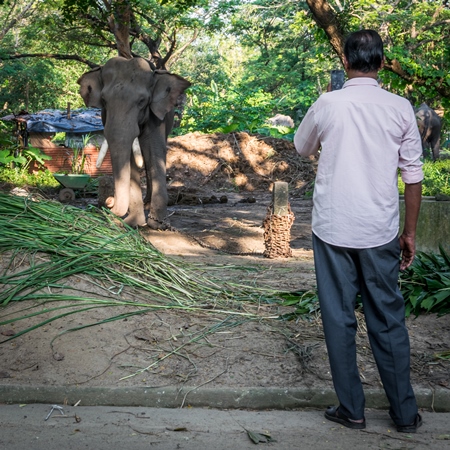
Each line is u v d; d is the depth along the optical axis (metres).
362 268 3.52
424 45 24.31
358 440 3.44
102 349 4.25
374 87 3.55
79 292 4.90
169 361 4.18
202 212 13.70
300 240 10.38
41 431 3.46
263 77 45.94
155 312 4.79
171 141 22.08
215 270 6.39
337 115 3.51
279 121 32.88
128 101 9.05
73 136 23.22
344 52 3.65
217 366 4.14
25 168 22.02
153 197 9.84
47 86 42.53
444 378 4.05
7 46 42.00
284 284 5.90
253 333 4.60
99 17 29.05
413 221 3.55
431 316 4.98
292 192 19.61
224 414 3.77
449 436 3.49
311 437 3.47
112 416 3.68
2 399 3.84
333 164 3.52
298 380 4.01
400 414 3.53
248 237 10.09
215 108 27.64
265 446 3.34
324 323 3.59
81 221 5.83
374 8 20.03
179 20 30.48
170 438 3.41
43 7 32.19
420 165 3.50
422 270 5.27
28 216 5.66
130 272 5.36
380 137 3.46
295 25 20.09
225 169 21.25
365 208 3.46
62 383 3.91
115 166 8.92
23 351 4.19
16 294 4.79
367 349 4.41
